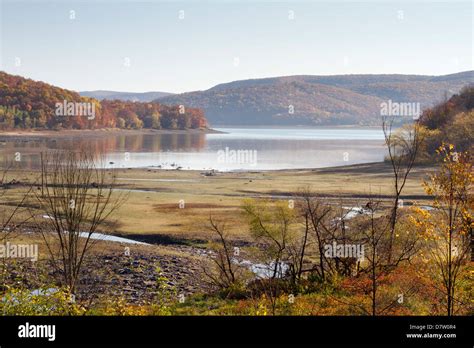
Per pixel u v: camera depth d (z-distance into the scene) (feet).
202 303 68.44
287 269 79.82
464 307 46.65
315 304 58.13
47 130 605.73
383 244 65.41
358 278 65.62
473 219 38.58
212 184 221.25
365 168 273.95
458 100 373.40
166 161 347.56
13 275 70.64
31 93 619.26
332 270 74.59
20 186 176.96
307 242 95.14
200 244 119.24
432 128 331.57
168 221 140.56
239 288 73.46
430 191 39.65
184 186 213.25
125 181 220.84
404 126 232.73
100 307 51.83
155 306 49.96
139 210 152.87
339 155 404.98
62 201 55.16
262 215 86.53
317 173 265.95
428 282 49.65
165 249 113.29
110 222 133.69
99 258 98.73
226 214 150.82
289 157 387.34
